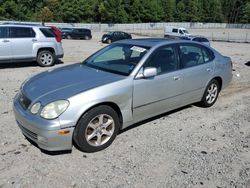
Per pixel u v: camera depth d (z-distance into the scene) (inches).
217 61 241.1
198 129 200.1
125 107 171.8
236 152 169.8
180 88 205.9
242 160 161.0
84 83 163.0
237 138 188.7
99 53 214.8
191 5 3690.9
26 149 163.2
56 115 145.3
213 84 242.4
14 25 400.5
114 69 185.3
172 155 163.0
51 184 134.3
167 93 196.4
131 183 136.9
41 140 147.5
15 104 167.0
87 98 152.4
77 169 146.3
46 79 174.1
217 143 180.4
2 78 338.6
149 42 202.7
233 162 158.4
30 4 2733.8
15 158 153.9
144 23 2970.0
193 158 160.9
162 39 216.5
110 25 2593.5
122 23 2965.1
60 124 145.3
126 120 175.3
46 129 143.6
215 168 151.9
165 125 203.6
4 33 390.9
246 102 266.1
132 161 155.4
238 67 500.7
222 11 4308.6
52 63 440.1
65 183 135.3
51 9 2768.2
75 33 1434.5
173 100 204.1
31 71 389.4
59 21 2755.9
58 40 444.1
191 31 2662.4
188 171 148.3
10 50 395.2
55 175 140.9
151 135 186.7
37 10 2763.3
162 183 137.9
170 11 3518.7
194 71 215.3
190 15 3690.9
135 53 190.5
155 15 3287.4
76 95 150.7
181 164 154.4
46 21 2608.3
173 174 145.3
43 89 159.9
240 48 1111.0
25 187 131.7
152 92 185.0
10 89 288.2
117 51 203.0
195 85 220.1
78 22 2834.6
